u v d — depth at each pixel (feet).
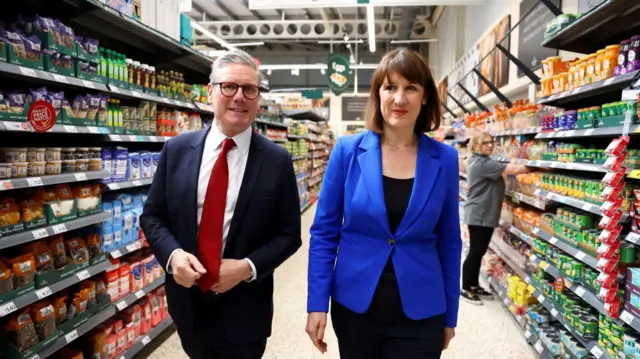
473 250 14.05
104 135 9.07
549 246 10.60
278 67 49.47
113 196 9.62
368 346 5.04
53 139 9.19
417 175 4.97
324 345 5.08
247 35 45.34
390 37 48.55
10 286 6.51
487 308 13.56
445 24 41.88
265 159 5.36
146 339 10.01
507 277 13.65
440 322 5.06
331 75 39.78
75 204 8.04
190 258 4.74
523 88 20.04
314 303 5.08
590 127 8.66
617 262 7.30
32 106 6.77
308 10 44.01
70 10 8.17
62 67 7.50
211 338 5.37
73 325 7.83
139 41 10.97
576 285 8.84
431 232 5.03
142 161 10.50
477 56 27.91
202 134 5.52
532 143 12.92
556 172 11.61
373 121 5.27
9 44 6.38
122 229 9.57
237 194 5.24
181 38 11.78
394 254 4.90
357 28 45.11
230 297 5.35
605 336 7.79
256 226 5.24
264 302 5.54
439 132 28.96
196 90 13.33
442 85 42.22
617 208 7.09
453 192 5.20
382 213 4.86
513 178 14.49
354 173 5.18
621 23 8.80
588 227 8.84
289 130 29.14
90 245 8.54
